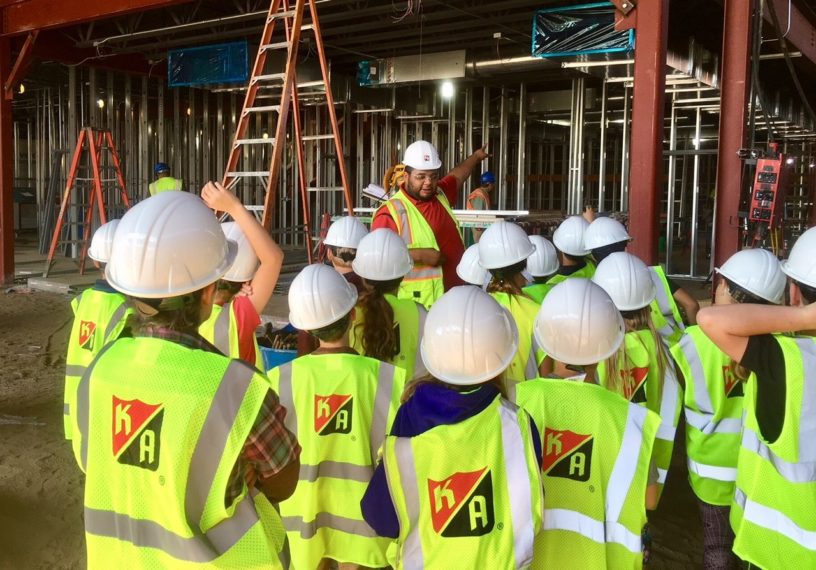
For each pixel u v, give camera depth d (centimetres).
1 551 358
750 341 206
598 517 212
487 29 1302
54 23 1107
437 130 1797
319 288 271
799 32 1048
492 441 193
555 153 2383
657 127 596
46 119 2006
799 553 210
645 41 595
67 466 468
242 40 1405
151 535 160
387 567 282
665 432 298
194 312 169
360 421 274
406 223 480
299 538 274
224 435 155
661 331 380
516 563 189
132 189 1686
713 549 288
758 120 1514
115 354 168
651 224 602
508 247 348
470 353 193
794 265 216
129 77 1666
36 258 1581
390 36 1305
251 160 1814
